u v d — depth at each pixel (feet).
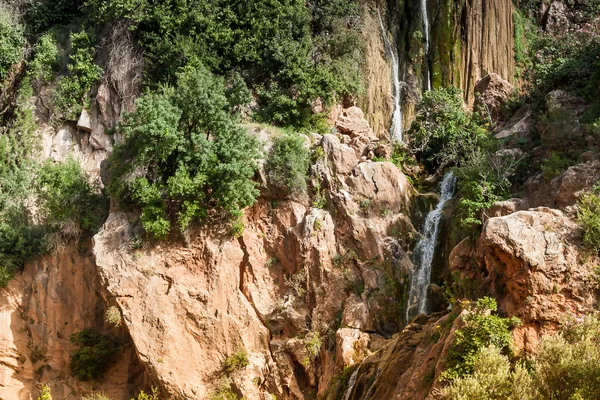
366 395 70.49
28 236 98.32
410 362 67.97
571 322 58.34
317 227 84.33
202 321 83.97
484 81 98.94
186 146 86.28
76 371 93.40
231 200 84.94
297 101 96.02
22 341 96.12
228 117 88.02
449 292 77.71
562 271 61.57
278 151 87.61
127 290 84.53
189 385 82.43
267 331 83.97
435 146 94.94
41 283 96.78
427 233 85.81
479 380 55.31
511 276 62.85
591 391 51.90
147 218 84.69
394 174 86.58
